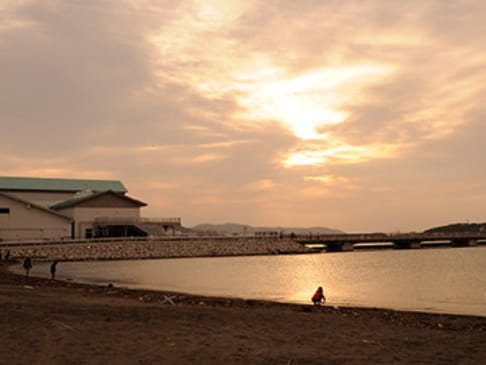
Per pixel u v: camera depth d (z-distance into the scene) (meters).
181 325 21.05
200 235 119.31
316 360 16.20
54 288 38.19
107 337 18.28
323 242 141.00
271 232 131.75
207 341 18.30
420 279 59.91
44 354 15.73
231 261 91.25
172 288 45.94
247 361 15.76
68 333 18.66
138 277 57.69
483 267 81.50
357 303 36.81
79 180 140.12
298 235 137.88
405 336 20.73
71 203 111.75
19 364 14.59
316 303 32.19
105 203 113.25
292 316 24.91
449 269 77.50
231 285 50.09
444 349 18.42
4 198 99.00
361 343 19.05
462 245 184.38
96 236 111.25
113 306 26.05
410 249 165.50
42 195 130.75
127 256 96.06
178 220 118.56
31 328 19.27
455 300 39.38
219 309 26.69
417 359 16.83
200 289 45.53
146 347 17.06
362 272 70.56
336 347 18.20
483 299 39.97
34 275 58.09
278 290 46.09
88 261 88.06
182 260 92.69
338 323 23.41
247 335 19.62
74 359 15.27
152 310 24.73
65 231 104.69
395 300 39.16
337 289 48.41
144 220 115.12
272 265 82.62
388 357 16.97
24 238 100.38
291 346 18.06
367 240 153.12
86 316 22.23
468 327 24.39
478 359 16.98
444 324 25.16
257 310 27.44
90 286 42.69
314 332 20.84
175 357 15.95
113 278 56.09
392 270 74.75
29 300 27.41
